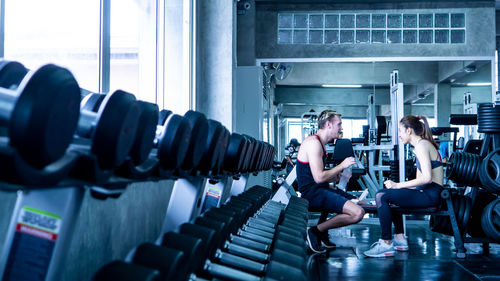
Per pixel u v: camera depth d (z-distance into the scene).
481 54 7.36
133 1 3.87
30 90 0.66
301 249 1.83
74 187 0.89
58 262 0.89
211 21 5.02
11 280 0.89
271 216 2.99
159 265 1.10
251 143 2.37
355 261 3.42
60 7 2.70
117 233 2.34
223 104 4.98
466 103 7.79
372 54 7.42
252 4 7.38
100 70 2.69
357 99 13.69
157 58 4.02
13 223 0.90
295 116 14.85
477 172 3.48
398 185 3.58
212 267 1.55
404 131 3.65
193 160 1.45
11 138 0.66
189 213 1.64
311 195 3.71
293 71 11.50
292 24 7.51
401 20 7.42
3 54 1.85
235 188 3.01
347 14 7.45
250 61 7.35
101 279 0.95
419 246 4.06
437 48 7.38
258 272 1.75
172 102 4.48
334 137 3.79
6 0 2.10
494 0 7.35
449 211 3.58
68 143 0.76
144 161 1.11
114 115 0.88
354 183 8.55
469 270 3.13
